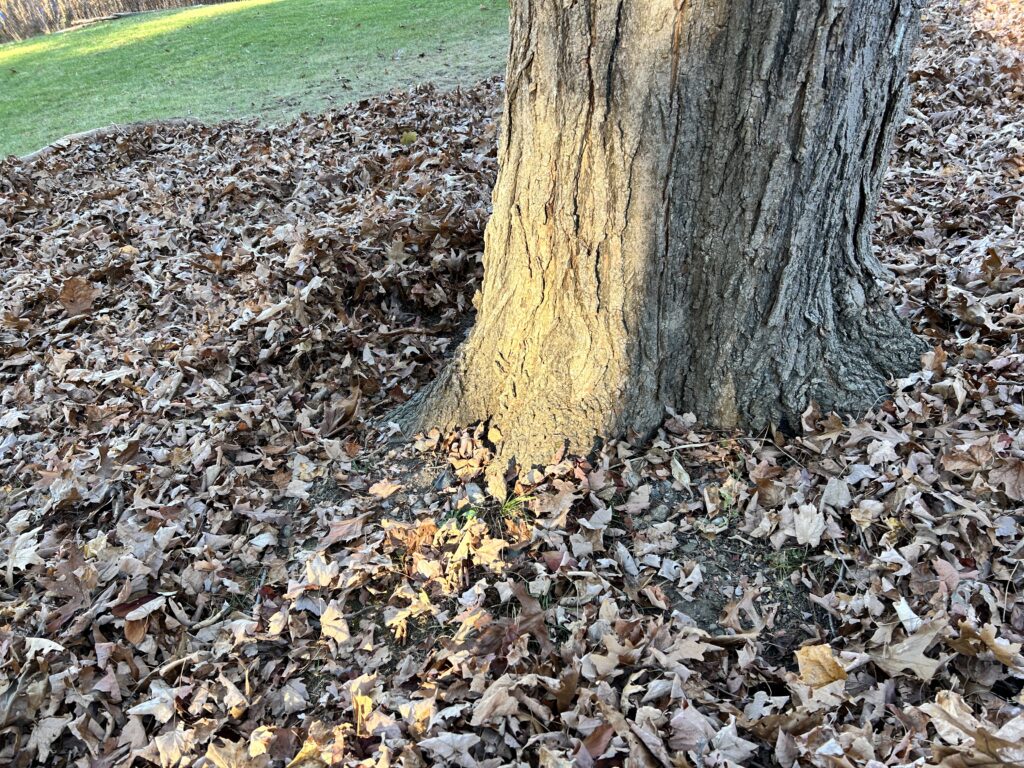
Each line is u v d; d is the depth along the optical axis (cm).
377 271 398
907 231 400
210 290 446
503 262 266
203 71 1218
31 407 366
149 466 309
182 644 236
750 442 259
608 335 252
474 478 272
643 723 188
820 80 209
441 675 211
